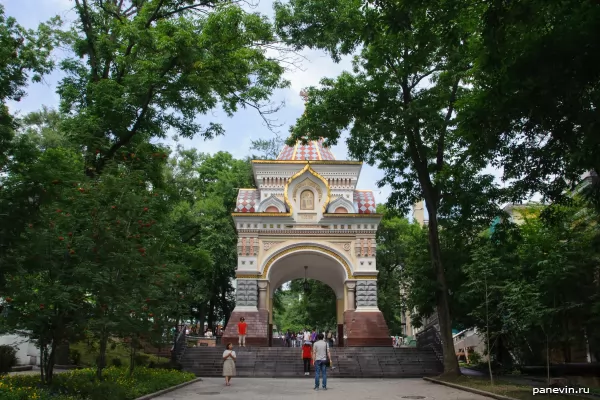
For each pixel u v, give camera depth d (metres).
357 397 16.59
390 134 23.25
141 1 24.06
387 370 27.75
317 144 39.41
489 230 28.08
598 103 10.84
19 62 18.88
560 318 19.20
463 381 20.98
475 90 17.31
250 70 22.06
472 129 13.68
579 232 21.41
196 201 44.72
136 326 17.11
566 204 15.45
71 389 14.40
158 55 20.94
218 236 41.91
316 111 22.95
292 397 16.53
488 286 20.02
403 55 21.75
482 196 22.44
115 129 21.64
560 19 11.74
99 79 23.30
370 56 22.19
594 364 21.52
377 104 22.45
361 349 30.27
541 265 19.45
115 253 15.09
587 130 11.01
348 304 34.44
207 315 52.62
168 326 21.59
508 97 12.41
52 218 14.52
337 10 20.53
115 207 15.77
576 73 11.10
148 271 17.77
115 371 19.77
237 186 48.81
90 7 23.28
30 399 12.20
